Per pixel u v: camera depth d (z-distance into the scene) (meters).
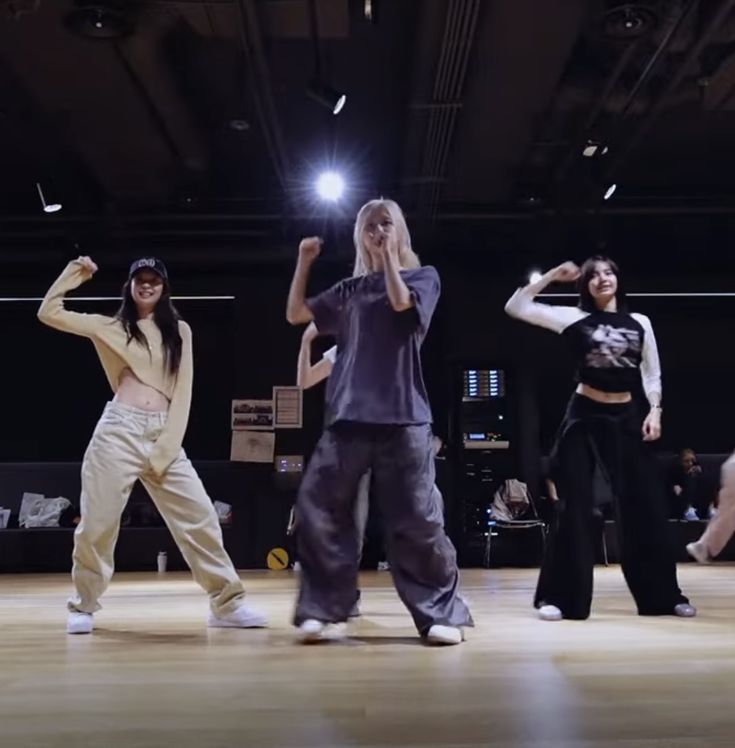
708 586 5.43
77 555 3.29
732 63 6.02
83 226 8.75
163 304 3.47
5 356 9.88
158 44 5.85
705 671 2.28
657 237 9.57
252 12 5.22
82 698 2.01
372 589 5.64
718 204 8.88
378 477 2.94
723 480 2.92
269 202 8.91
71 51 5.89
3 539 8.70
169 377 3.45
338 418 2.89
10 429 9.81
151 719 1.79
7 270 9.12
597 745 1.56
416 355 2.98
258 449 9.28
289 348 9.45
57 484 9.63
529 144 7.46
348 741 1.60
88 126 7.09
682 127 7.69
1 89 6.57
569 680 2.17
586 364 3.65
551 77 6.16
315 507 2.95
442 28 5.39
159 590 5.86
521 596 4.88
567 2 5.25
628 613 3.70
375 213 3.09
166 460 3.36
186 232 8.88
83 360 9.89
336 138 7.73
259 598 5.03
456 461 9.29
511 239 9.38
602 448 3.65
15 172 8.28
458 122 6.93
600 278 3.74
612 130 7.00
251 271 9.31
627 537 3.64
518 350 9.55
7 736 1.67
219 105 7.13
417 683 2.14
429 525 2.89
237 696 2.02
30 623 3.69
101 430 3.33
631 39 5.50
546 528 8.92
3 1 5.02
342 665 2.43
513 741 1.59
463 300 9.62
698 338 9.95
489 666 2.38
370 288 3.02
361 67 6.59
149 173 8.09
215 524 3.41
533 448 9.38
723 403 9.88
